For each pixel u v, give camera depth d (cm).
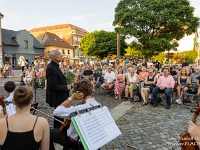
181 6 1722
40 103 742
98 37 3575
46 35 4403
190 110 626
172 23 1720
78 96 243
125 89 804
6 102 297
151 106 686
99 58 3666
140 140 395
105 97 866
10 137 167
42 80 1140
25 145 167
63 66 1442
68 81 535
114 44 3441
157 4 1709
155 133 431
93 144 202
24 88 179
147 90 698
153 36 1841
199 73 827
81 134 200
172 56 2956
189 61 3172
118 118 543
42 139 179
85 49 4491
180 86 738
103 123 224
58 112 231
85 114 213
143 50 1841
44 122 180
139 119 533
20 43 3344
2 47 2866
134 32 1745
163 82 682
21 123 171
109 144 377
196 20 1772
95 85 967
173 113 592
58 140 250
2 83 1395
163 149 356
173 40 1977
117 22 1950
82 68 1191
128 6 1886
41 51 3853
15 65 3256
